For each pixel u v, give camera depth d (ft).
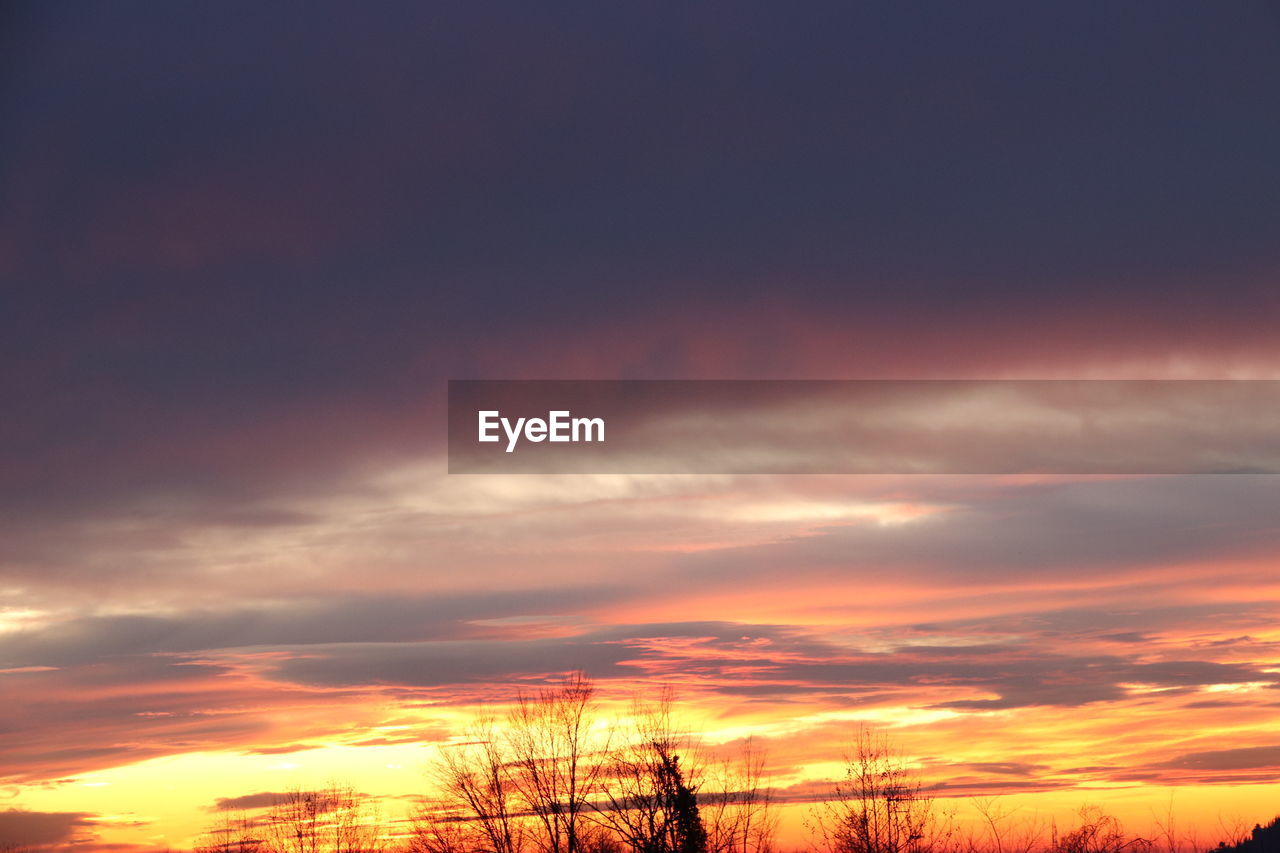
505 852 169.37
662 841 162.50
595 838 166.71
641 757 168.96
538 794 171.63
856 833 172.14
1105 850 173.78
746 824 166.30
